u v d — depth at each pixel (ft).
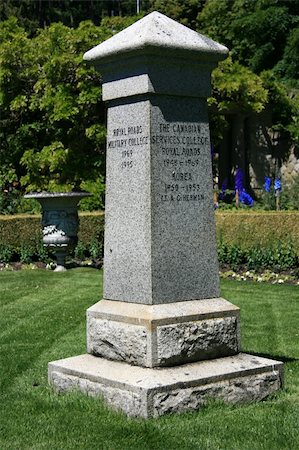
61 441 16.99
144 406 18.10
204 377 18.93
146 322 19.27
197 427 17.57
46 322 30.58
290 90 73.15
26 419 18.43
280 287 38.93
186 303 20.21
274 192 59.67
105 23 65.26
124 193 20.52
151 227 19.81
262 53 77.36
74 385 19.98
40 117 63.57
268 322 30.30
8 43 60.44
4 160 63.57
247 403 19.51
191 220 20.56
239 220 45.37
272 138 71.31
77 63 57.57
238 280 41.86
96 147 59.98
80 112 58.80
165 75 20.04
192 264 20.51
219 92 64.69
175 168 20.33
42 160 59.98
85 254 50.80
